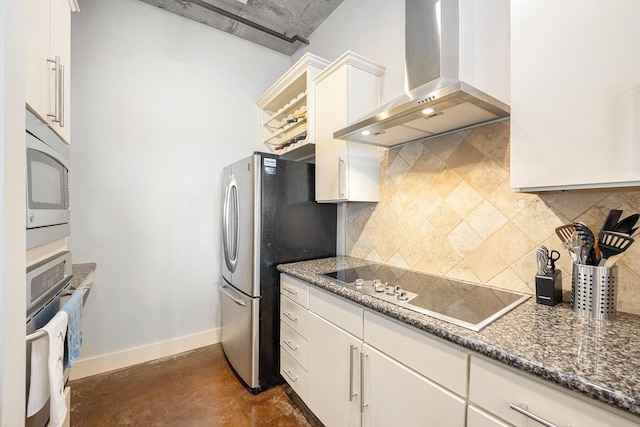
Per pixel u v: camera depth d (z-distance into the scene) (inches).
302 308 65.3
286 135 105.8
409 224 69.9
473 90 40.7
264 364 74.9
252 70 113.4
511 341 30.9
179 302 96.7
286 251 79.0
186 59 98.8
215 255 103.3
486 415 31.0
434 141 63.7
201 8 94.3
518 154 39.4
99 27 84.1
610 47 31.5
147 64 91.6
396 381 41.6
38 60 37.3
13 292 22.5
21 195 24.0
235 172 84.3
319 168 80.7
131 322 88.5
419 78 59.8
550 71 36.2
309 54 82.7
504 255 51.9
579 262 39.3
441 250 62.6
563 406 25.6
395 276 62.7
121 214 87.3
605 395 22.3
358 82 72.9
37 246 35.5
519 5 39.3
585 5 33.3
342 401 52.2
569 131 34.6
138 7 90.2
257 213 73.9
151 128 92.1
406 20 62.5
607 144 31.8
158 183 93.4
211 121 103.6
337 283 56.0
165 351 93.6
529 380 27.8
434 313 39.4
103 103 84.5
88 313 82.2
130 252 88.6
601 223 40.9
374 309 44.4
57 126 45.0
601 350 28.7
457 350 33.9
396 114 49.0
